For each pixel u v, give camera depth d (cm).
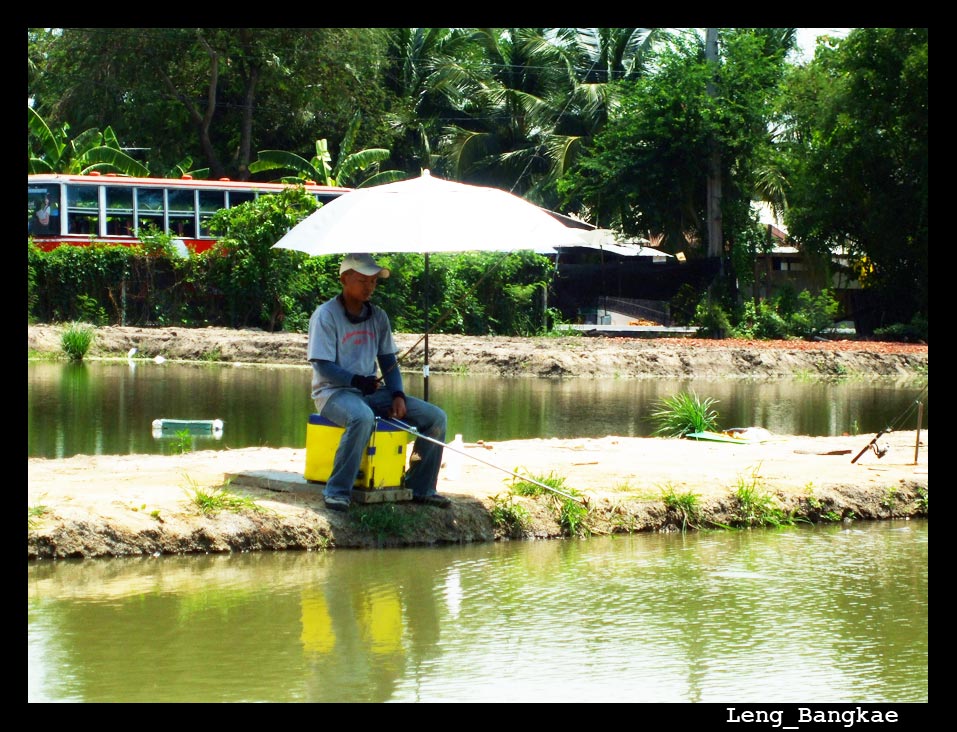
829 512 977
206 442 1236
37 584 717
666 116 3306
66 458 1062
